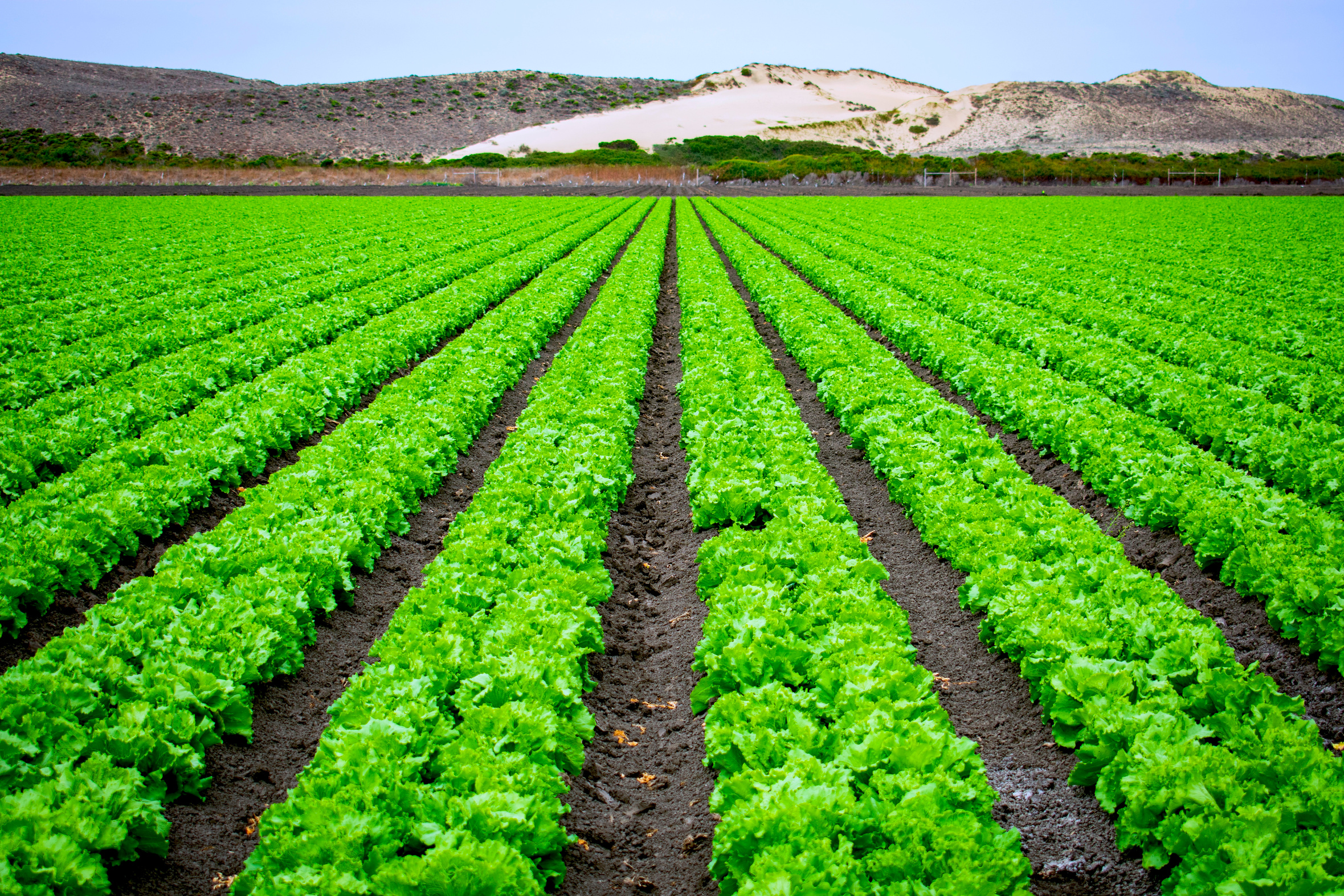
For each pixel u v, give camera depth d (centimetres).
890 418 1340
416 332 1959
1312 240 3828
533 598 782
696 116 19550
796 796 505
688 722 750
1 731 565
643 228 4769
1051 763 665
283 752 697
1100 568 814
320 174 9806
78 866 480
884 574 849
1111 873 557
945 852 473
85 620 862
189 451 1153
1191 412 1326
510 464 1148
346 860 468
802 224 4903
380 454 1175
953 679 801
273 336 1881
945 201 7062
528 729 601
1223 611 869
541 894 486
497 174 10556
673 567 1060
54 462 1183
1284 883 450
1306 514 926
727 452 1197
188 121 15538
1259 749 562
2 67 16650
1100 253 3466
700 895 564
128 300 2472
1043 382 1507
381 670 665
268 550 862
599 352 1769
